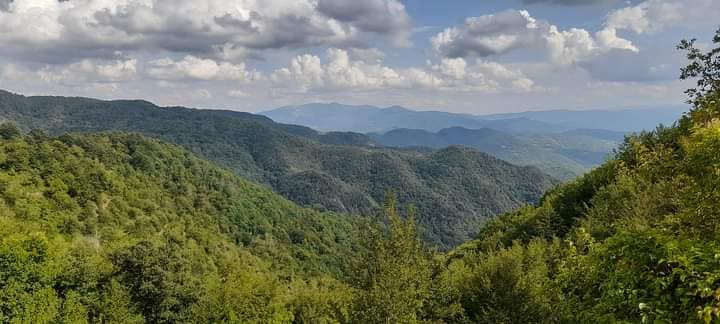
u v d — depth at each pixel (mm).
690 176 9375
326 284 51531
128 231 81000
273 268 96062
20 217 67188
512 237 45938
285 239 126062
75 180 86312
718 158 8203
